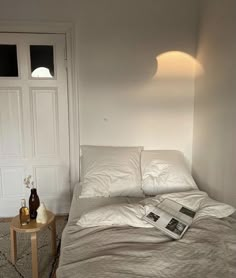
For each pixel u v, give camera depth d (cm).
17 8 252
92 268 125
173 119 282
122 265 126
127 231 158
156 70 272
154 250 138
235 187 197
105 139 280
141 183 246
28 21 254
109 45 264
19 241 235
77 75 266
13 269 197
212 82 235
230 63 202
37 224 191
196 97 274
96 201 220
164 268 125
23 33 260
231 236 149
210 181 242
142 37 266
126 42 265
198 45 266
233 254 134
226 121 210
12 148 279
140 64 270
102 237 153
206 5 246
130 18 262
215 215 171
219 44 220
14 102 271
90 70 267
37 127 277
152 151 277
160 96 278
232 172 201
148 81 274
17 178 284
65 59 268
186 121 284
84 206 210
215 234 151
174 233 153
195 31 269
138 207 176
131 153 261
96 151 263
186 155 288
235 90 195
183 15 266
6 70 266
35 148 281
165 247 141
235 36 194
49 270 197
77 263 132
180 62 274
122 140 282
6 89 268
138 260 130
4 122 273
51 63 269
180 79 277
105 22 260
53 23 256
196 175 278
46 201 287
